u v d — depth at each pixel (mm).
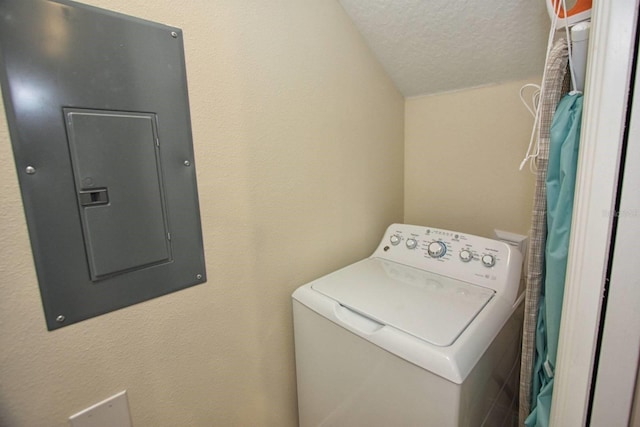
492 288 1009
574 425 607
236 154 935
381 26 1201
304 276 1182
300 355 1104
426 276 1138
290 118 1062
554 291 770
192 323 903
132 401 813
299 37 1054
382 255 1347
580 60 704
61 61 637
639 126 476
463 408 702
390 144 1504
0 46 575
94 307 729
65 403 714
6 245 616
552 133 749
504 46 1084
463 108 1352
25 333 651
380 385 823
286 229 1102
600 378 560
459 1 1006
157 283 820
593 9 521
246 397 1067
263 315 1073
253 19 930
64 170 661
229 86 897
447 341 749
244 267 1000
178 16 786
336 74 1193
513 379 1045
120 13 700
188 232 862
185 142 829
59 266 674
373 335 819
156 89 766
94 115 685
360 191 1377
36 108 619
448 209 1468
